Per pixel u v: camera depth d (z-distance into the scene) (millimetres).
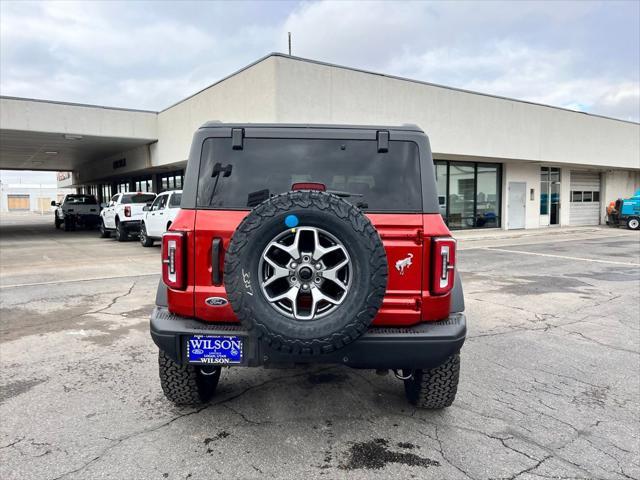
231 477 2654
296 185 3018
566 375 4238
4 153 25031
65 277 9477
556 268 10758
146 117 19641
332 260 2703
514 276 9664
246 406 3562
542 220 23547
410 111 16141
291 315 2604
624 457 2889
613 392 3877
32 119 17188
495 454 2914
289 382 4035
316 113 13797
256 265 2590
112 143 20875
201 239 2918
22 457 2844
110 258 12562
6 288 8312
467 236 18375
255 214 2584
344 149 3105
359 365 2846
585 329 5750
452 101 17359
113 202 18562
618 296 7695
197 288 2924
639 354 4824
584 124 22391
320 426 3258
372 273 2551
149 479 2629
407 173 3051
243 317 2576
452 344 2854
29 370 4285
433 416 3418
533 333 5570
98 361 4531
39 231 24828
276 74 12953
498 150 18984
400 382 4059
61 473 2678
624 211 23203
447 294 2947
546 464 2807
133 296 7594
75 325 5820
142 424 3271
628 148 24891
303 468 2750
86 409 3496
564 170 24094
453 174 19719
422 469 2748
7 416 3381
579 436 3146
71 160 29438
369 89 14992
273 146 3107
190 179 3033
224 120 15234
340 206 2566
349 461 2826
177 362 2914
